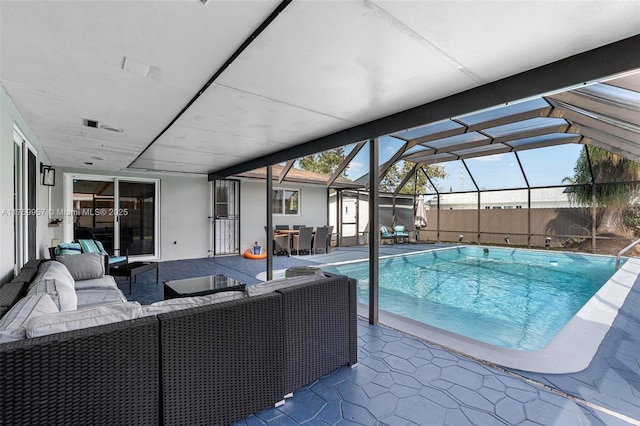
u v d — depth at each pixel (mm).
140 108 3184
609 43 1930
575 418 1959
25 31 1827
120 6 1598
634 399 2154
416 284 6504
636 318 3760
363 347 3012
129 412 1527
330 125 3773
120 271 5008
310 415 2010
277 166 10797
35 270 3143
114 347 1484
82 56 2135
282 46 1997
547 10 1615
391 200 13719
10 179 2902
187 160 6207
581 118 5625
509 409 2059
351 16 1688
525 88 2316
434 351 2922
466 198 12508
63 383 1361
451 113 2789
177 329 1669
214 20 1727
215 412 1806
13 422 1263
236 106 3119
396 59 2162
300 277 2467
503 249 10484
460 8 1609
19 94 2801
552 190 10398
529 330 3918
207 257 8906
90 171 7227
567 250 9875
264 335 2027
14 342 1316
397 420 1964
